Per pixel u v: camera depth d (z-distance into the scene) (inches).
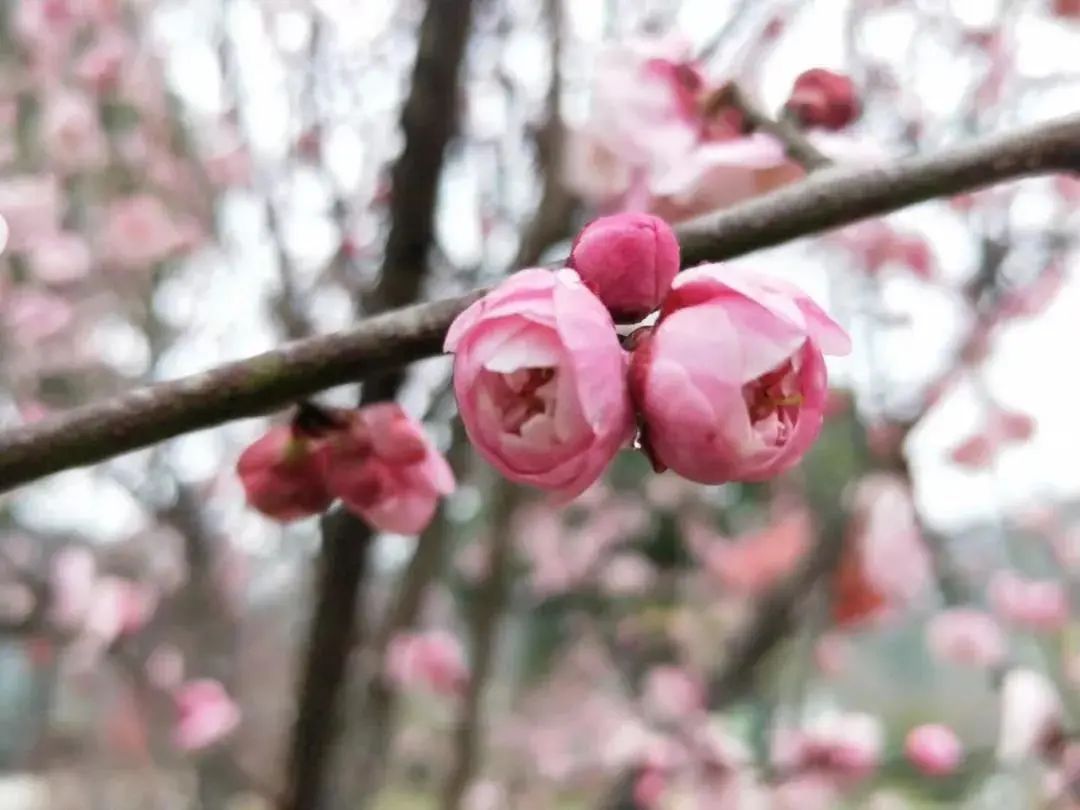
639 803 16.3
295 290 14.1
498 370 5.2
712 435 5.2
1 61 21.0
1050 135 6.0
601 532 25.2
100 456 5.4
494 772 21.3
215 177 19.6
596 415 5.1
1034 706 13.6
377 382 7.4
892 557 16.1
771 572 20.4
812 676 21.3
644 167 7.9
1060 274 17.7
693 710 16.9
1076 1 13.9
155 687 18.2
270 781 14.8
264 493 6.4
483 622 14.6
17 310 20.8
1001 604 18.3
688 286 5.4
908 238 17.5
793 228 5.9
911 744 14.9
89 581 17.6
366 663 12.4
